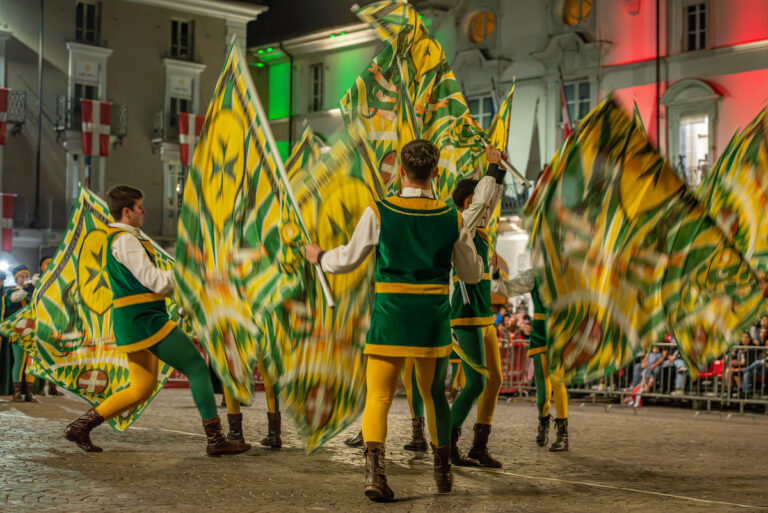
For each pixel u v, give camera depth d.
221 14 34.50
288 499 4.92
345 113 6.70
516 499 5.04
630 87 25.91
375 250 5.14
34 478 5.38
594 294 5.75
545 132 27.56
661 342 13.08
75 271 7.89
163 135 33.00
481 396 6.33
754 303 5.83
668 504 4.99
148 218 32.91
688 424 10.38
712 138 24.27
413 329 4.85
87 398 7.75
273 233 5.62
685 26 24.89
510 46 28.50
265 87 36.38
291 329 5.58
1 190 30.42
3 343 12.02
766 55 23.42
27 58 30.97
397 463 6.40
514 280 7.15
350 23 33.00
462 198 6.39
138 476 5.53
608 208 5.77
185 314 6.11
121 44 32.59
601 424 10.02
